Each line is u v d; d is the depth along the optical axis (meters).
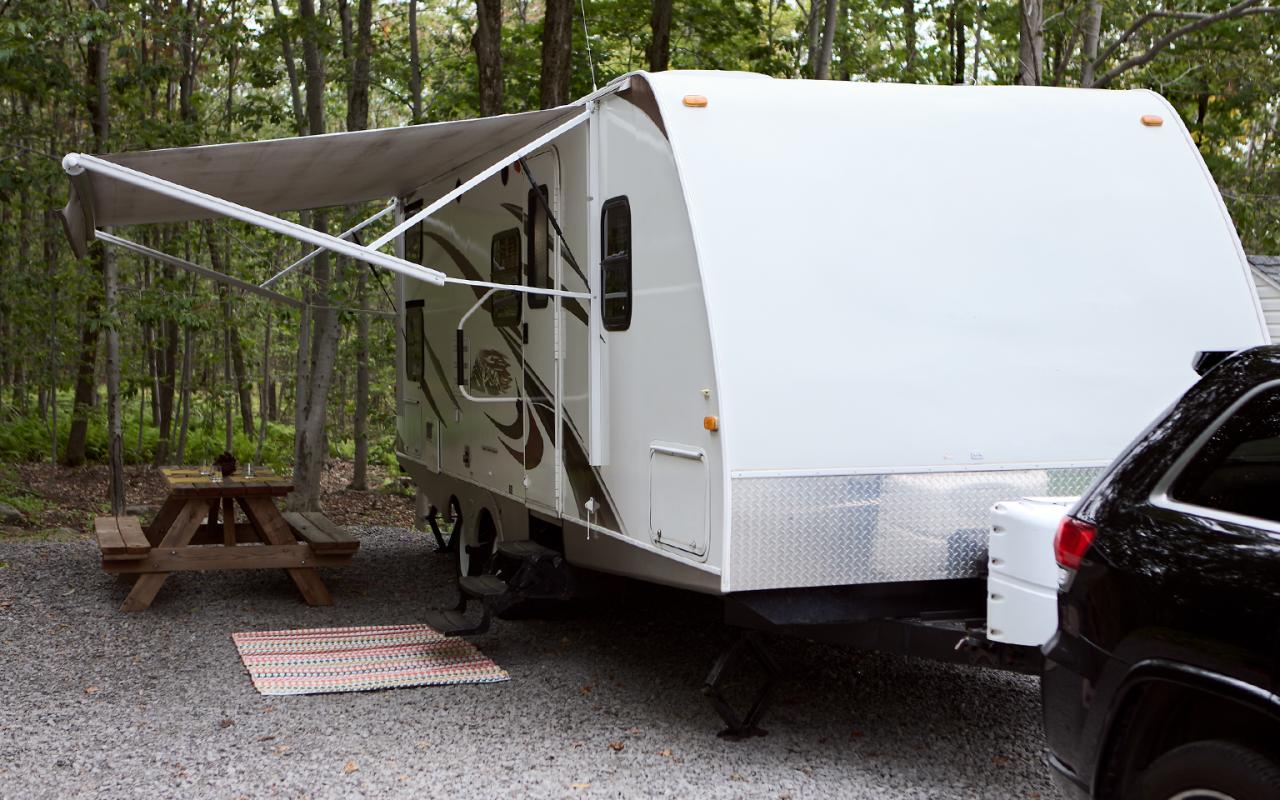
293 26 12.23
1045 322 4.66
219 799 4.06
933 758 4.56
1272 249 15.63
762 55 15.38
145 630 6.73
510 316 6.57
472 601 7.57
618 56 16.95
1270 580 2.58
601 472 5.36
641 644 6.45
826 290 4.43
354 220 12.11
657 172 4.68
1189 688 2.75
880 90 4.74
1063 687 3.11
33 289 13.89
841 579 4.38
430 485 8.66
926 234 4.57
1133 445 3.13
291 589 8.03
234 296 14.48
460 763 4.46
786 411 4.31
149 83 11.55
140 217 7.30
